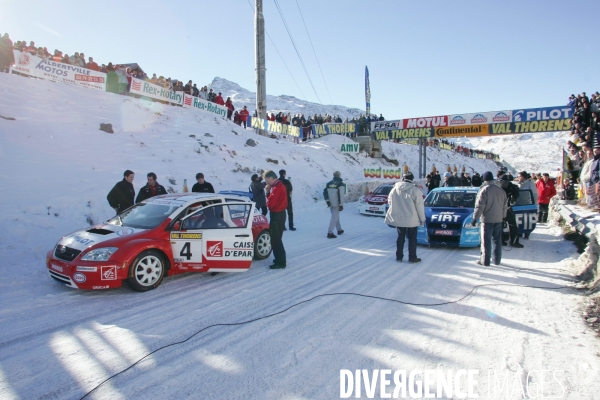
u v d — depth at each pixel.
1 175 8.64
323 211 14.85
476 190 9.52
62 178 9.53
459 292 5.41
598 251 5.96
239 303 4.96
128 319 4.38
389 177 21.84
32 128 11.22
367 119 26.81
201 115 19.73
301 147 22.81
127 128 14.24
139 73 21.12
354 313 4.63
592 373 3.27
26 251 7.07
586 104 13.74
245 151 17.03
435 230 8.23
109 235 5.44
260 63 19.81
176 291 5.42
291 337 3.96
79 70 16.20
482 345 3.79
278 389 3.02
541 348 3.72
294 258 7.54
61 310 4.62
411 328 4.20
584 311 4.64
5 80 13.44
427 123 21.16
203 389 3.00
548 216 13.18
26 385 3.02
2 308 4.61
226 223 6.20
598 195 8.44
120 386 3.02
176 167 12.95
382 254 7.90
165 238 5.60
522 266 6.88
